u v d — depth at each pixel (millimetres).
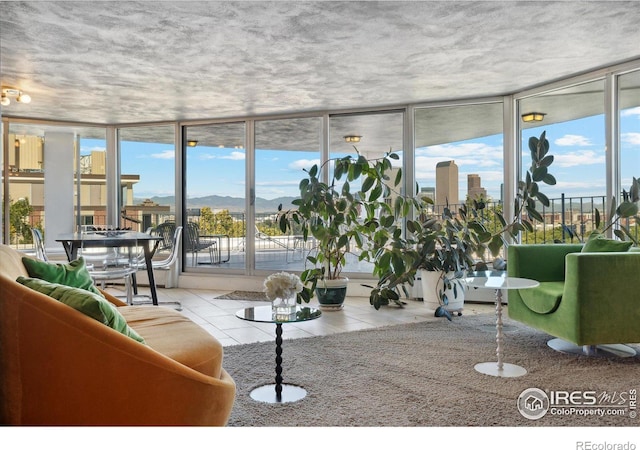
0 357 1604
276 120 6203
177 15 3070
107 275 4637
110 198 6797
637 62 3990
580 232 4566
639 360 3117
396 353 3291
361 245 4922
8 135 6230
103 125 6742
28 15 3070
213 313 4770
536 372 2871
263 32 3355
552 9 3014
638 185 3723
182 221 6684
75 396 1608
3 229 6191
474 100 5352
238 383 2711
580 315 3041
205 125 6570
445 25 3248
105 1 2875
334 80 4570
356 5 2938
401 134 5762
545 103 4922
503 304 5203
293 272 6148
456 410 2309
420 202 5254
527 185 4285
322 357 3197
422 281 4906
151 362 1670
